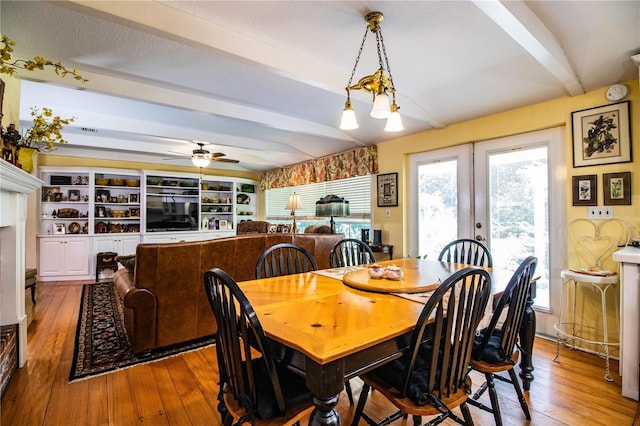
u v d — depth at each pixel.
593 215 2.67
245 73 2.80
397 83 2.93
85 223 6.05
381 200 4.62
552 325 2.99
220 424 1.78
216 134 4.93
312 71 2.57
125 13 1.75
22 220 2.46
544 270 3.05
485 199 3.47
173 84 3.02
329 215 4.79
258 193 8.33
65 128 4.63
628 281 2.05
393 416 1.61
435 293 1.19
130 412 1.88
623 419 1.82
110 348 2.74
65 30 2.13
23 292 2.47
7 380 2.15
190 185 7.25
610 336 2.61
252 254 3.05
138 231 6.58
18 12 1.93
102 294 4.57
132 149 5.59
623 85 2.51
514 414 1.88
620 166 2.54
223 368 1.42
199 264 2.73
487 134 3.41
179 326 2.69
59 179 5.88
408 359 1.26
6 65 2.08
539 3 1.84
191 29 1.99
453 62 2.55
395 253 4.39
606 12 1.91
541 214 3.08
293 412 1.21
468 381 1.42
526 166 3.17
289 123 4.05
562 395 2.07
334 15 1.98
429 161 4.04
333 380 1.04
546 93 2.84
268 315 1.35
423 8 1.91
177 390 2.11
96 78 2.81
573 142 2.79
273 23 2.07
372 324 1.25
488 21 2.03
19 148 2.21
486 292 1.38
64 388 2.12
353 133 4.42
